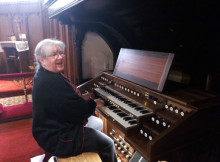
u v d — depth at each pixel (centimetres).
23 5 576
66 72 497
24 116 330
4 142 255
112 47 299
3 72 588
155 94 174
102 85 252
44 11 538
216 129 150
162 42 223
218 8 147
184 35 193
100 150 159
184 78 189
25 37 571
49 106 144
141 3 181
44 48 149
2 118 318
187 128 133
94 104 165
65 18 279
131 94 206
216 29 161
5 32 601
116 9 214
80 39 363
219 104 144
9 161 215
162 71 170
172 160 133
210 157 153
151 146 124
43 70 157
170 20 200
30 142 256
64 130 149
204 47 176
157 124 157
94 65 414
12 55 575
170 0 163
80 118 153
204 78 182
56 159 149
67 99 143
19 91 423
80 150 148
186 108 143
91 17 245
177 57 206
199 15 168
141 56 203
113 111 188
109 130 253
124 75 220
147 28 237
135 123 162
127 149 223
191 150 140
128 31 267
